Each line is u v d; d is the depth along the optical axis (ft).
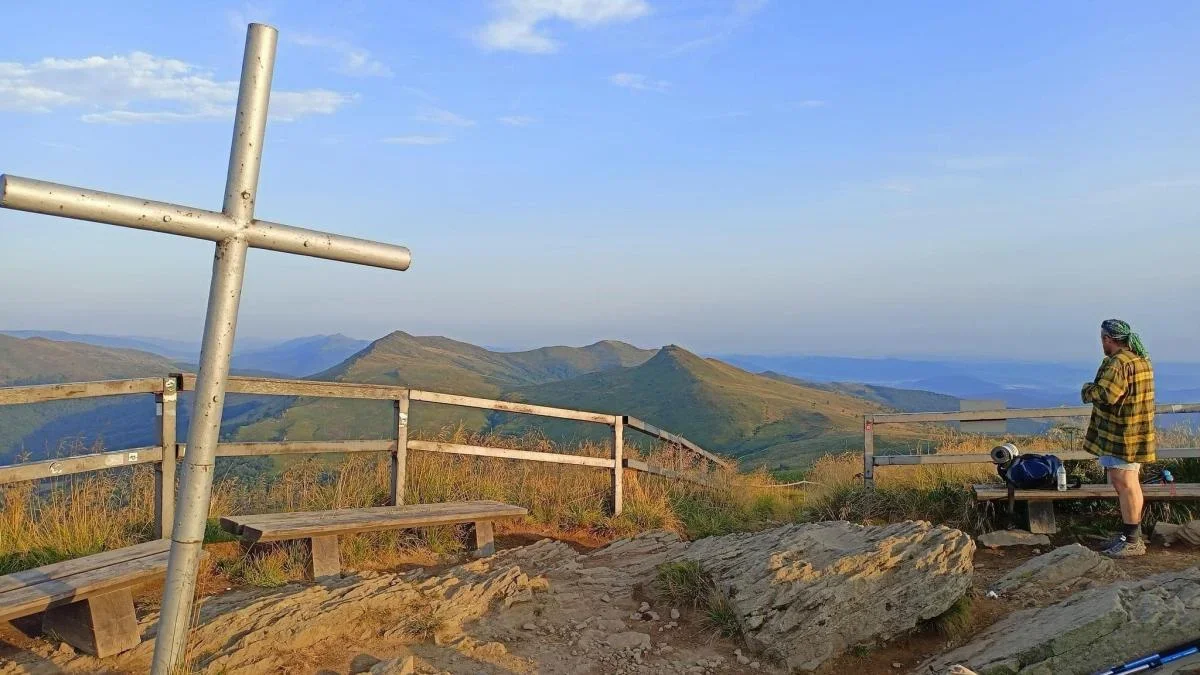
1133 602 15.70
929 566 18.52
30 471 16.48
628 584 21.25
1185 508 25.23
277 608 16.43
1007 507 26.55
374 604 17.28
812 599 17.62
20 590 13.56
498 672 15.64
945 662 16.57
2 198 8.33
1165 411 27.61
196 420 10.47
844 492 30.55
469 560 22.66
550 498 29.78
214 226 10.02
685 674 16.52
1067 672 14.89
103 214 9.07
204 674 13.60
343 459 28.07
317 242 11.01
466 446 26.07
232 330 10.48
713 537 24.58
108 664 13.93
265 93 10.44
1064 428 40.47
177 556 10.51
